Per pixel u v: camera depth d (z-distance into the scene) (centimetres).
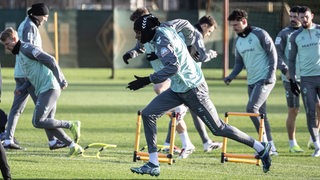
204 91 2534
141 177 2553
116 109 5106
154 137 2569
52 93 2959
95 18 7931
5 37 2909
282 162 3030
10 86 6706
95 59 7950
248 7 8638
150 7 11188
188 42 2750
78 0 11325
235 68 3300
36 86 2973
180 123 3112
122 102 5553
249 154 3084
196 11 7981
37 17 3216
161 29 2459
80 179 2462
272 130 4128
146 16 2483
